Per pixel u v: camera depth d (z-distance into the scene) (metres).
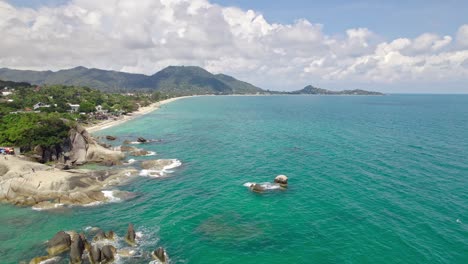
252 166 68.25
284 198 48.97
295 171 62.91
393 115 181.50
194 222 41.62
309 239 36.44
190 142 99.50
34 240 38.00
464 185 51.75
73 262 32.88
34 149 70.56
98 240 37.19
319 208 44.56
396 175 57.91
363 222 39.69
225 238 37.41
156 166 69.06
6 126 79.62
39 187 51.47
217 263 32.62
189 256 34.00
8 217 44.44
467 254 32.25
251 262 32.56
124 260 33.47
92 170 63.59
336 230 38.09
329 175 59.25
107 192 52.97
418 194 48.22
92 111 168.38
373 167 63.56
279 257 33.25
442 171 59.81
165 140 104.19
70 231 38.22
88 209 46.91
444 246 33.72
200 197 50.59
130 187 56.41
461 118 160.62
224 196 50.66
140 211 45.81
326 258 32.59
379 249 33.62
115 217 43.91
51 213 45.62
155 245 36.31
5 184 51.50
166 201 49.41
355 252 33.31
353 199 47.16
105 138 109.62
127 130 129.00
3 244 37.09
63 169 66.38
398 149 80.12
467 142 88.75
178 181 59.34
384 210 42.91
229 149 87.06
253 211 44.56
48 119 77.25
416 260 31.52
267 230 38.94
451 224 38.38
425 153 74.88
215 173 63.84
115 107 198.50
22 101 162.75
